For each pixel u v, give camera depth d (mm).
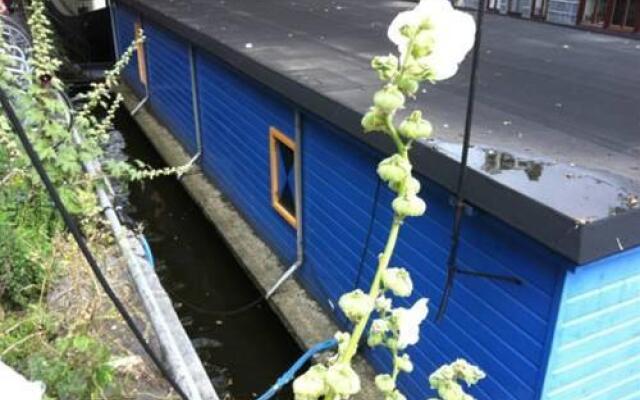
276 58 4652
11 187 3123
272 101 5000
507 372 2906
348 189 4086
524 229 2219
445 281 3232
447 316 3260
